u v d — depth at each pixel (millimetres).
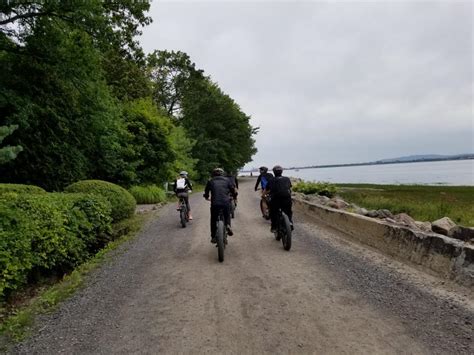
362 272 5328
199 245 7637
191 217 11453
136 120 21297
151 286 5047
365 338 3334
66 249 5938
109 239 8547
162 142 21969
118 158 18359
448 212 12797
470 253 4527
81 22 12742
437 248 5082
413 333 3398
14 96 12156
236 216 12047
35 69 13703
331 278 5105
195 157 40188
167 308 4219
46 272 5699
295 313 3941
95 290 4930
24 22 13141
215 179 7090
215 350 3203
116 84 27781
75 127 15312
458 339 3258
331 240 7742
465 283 4441
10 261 4453
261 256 6531
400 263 5691
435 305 4008
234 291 4715
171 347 3289
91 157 17141
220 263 6152
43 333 3654
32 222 5207
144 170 20766
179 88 42031
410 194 23156
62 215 6207
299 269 5609
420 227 7855
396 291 4488
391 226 6293
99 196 8656
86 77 14539
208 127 43375
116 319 3949
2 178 13094
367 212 9781
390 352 3078
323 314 3891
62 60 13758
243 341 3350
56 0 11758
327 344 3246
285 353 3117
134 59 24953
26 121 12188
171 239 8430
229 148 46188
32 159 13477
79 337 3549
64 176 14625
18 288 4891
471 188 28516
